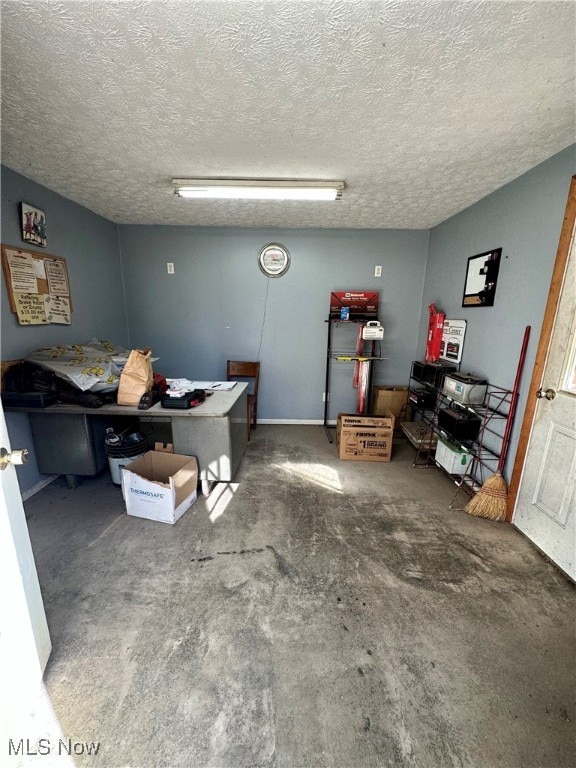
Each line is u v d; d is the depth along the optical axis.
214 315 3.79
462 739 1.04
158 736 1.04
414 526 2.11
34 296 2.39
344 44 1.13
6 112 1.54
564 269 1.77
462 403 2.46
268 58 1.19
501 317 2.33
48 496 2.38
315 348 3.87
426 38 1.10
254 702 1.13
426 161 2.00
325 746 1.02
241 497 2.41
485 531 2.06
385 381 3.93
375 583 1.64
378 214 3.05
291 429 3.88
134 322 3.77
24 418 2.32
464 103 1.45
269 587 1.61
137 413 2.17
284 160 2.02
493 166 2.04
